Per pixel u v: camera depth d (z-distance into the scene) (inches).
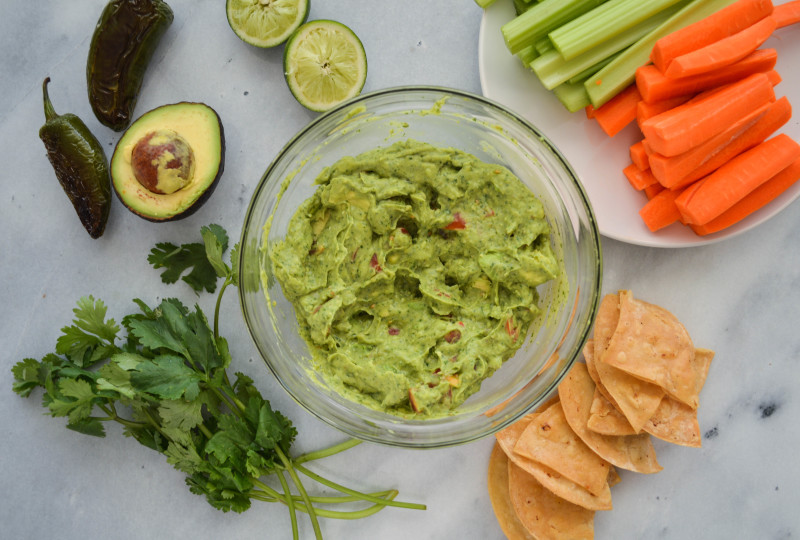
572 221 19.0
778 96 20.0
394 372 18.5
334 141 19.4
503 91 20.3
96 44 19.9
